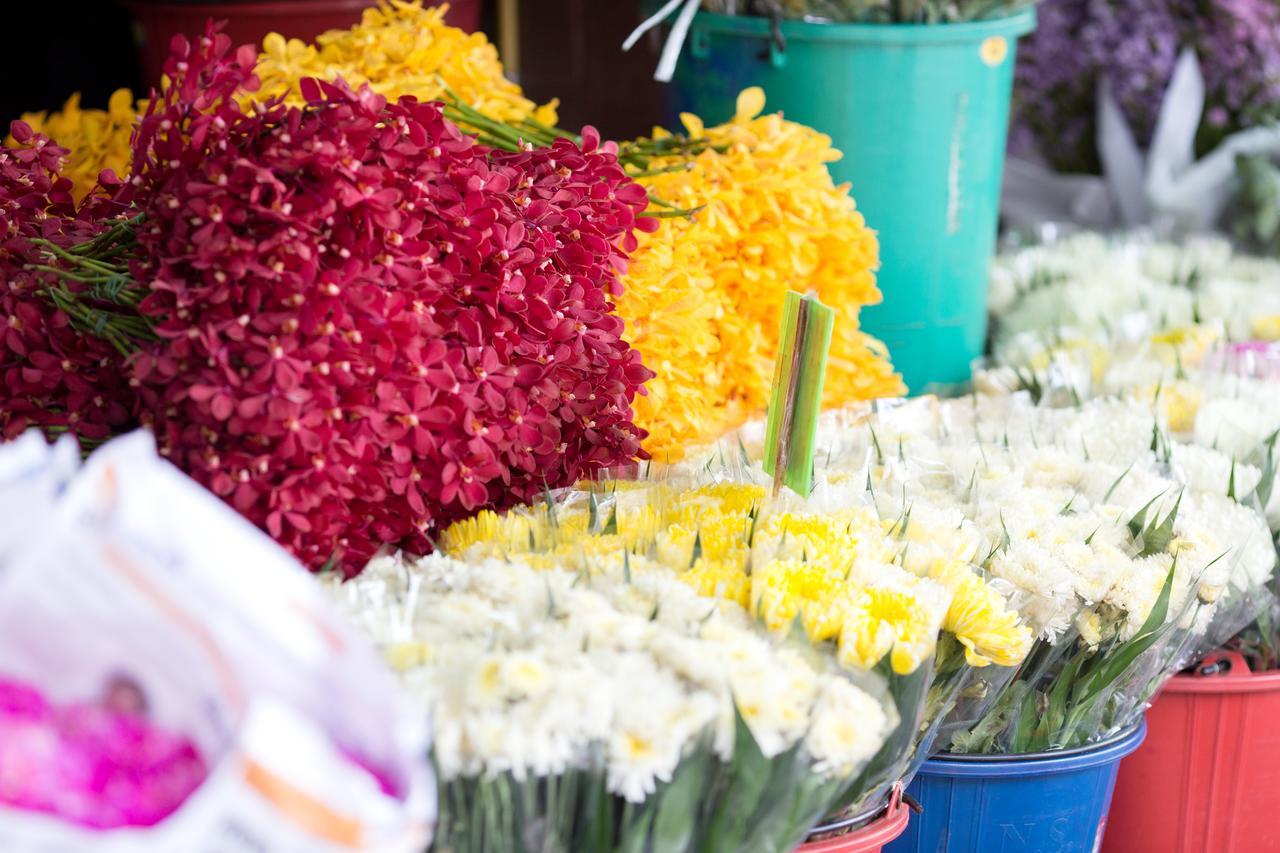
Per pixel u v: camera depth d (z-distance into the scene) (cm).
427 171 108
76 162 168
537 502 122
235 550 70
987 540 127
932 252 209
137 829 68
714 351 159
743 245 160
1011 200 310
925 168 202
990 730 126
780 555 109
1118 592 121
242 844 66
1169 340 204
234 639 69
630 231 135
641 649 95
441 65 170
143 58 229
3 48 259
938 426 162
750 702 90
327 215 101
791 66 197
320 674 71
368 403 104
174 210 103
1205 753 147
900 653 99
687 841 93
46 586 68
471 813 89
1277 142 280
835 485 130
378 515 111
